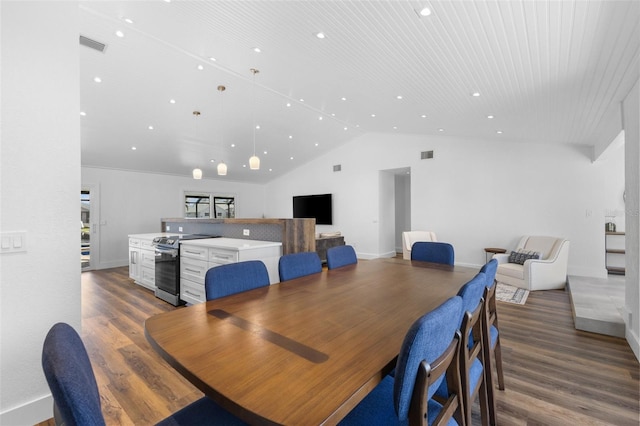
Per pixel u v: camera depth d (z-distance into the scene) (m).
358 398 0.77
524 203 5.55
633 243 2.58
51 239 1.76
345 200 8.23
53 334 0.77
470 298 1.23
